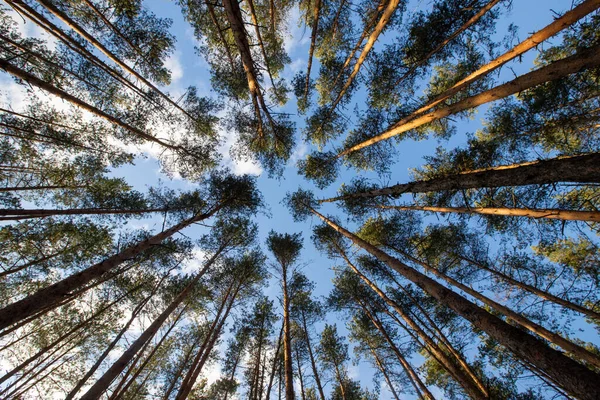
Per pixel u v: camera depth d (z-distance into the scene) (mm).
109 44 8484
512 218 8766
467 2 7332
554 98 7488
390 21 8430
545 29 5129
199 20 9406
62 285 4855
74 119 9555
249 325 12211
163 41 8984
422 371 10820
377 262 12484
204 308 12609
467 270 10492
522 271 8945
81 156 10266
